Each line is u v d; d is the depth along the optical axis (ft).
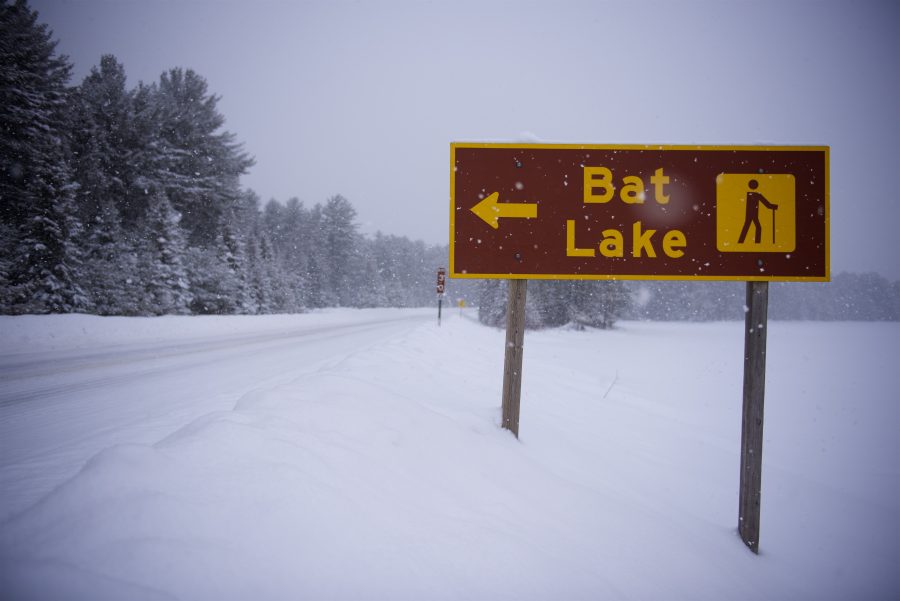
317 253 177.47
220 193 106.93
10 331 38.40
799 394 38.06
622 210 13.47
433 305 314.14
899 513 14.70
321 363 30.48
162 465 6.13
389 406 11.40
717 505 13.83
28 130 59.98
